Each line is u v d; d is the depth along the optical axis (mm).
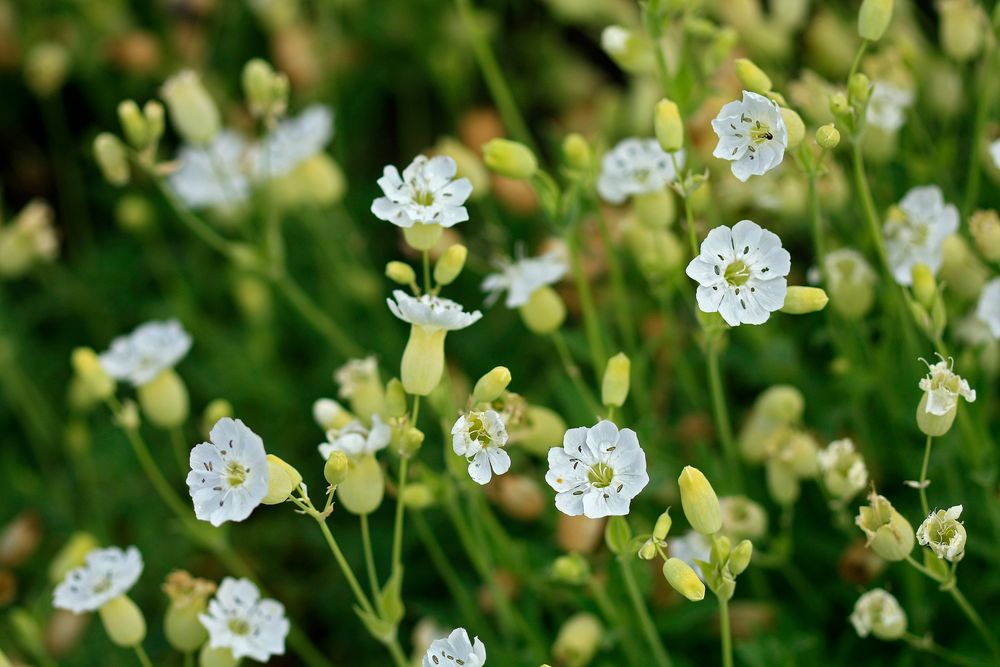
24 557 856
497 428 666
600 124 921
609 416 690
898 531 682
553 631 803
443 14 1009
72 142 1081
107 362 783
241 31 1069
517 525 828
